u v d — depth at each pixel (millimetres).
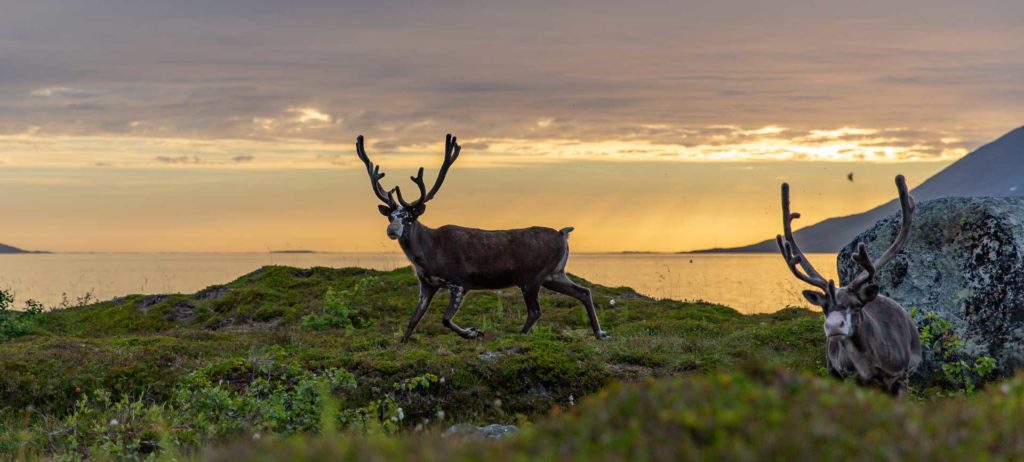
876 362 8945
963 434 4965
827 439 4586
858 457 4508
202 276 159500
